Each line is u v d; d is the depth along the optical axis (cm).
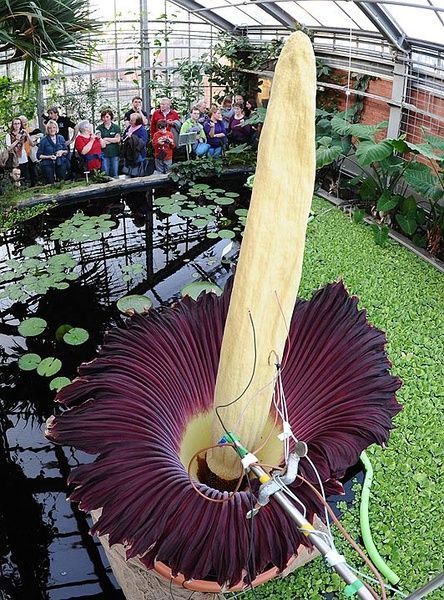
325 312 208
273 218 144
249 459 136
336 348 201
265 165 140
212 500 156
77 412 177
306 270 451
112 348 200
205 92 859
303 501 158
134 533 150
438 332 374
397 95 591
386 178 577
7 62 402
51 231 568
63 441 168
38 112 693
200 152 722
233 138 772
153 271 491
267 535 151
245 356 157
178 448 187
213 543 148
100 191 658
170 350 201
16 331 411
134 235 564
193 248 536
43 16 371
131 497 155
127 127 704
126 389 186
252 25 811
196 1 755
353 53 651
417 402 309
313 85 136
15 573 249
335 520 123
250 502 158
